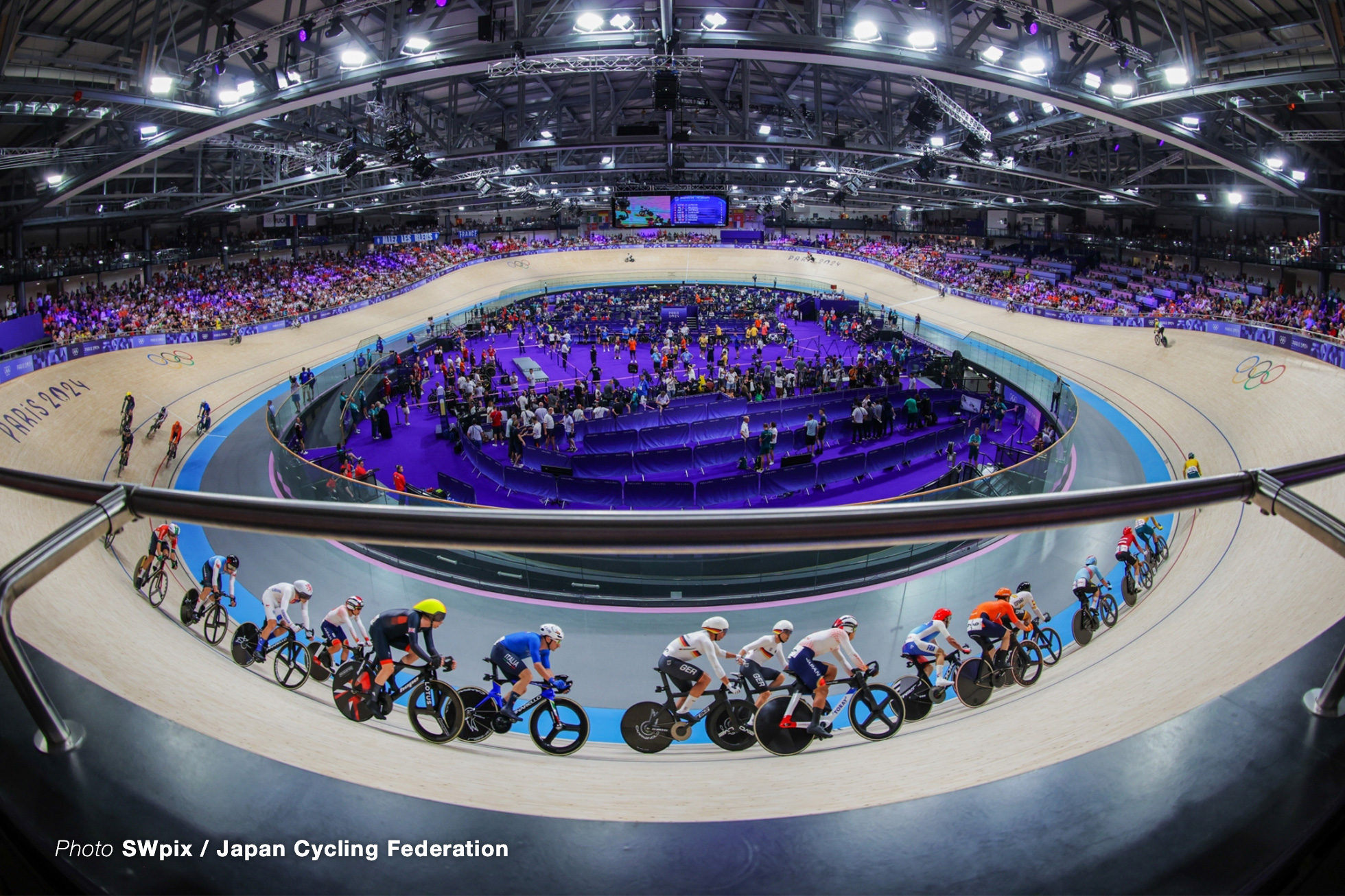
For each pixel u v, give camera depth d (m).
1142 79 22.83
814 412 29.94
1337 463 2.20
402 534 1.91
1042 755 5.00
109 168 27.23
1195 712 2.15
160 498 2.15
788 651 13.01
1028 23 19.98
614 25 20.17
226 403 31.05
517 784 4.23
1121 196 41.22
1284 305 34.78
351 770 4.26
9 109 20.53
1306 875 1.61
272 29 20.27
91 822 1.83
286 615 8.54
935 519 1.88
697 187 45.66
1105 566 15.22
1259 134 29.73
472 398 30.81
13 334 31.77
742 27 26.75
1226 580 11.87
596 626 14.01
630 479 24.27
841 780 4.50
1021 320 43.84
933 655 7.16
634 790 4.17
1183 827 1.78
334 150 35.09
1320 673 2.21
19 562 1.94
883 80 32.47
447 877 1.79
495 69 21.33
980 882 1.72
